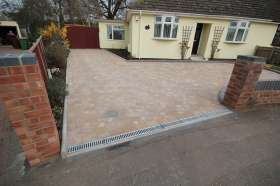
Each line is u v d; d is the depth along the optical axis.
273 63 10.28
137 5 9.09
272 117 3.55
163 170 2.11
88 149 2.41
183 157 2.33
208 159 2.31
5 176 1.94
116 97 4.34
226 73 7.38
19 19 16.89
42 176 1.96
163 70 7.55
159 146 2.54
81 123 3.09
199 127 3.09
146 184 1.92
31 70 1.63
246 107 3.79
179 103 4.09
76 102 3.99
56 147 2.20
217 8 10.08
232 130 3.03
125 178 1.98
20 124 1.80
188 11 9.52
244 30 10.50
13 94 1.64
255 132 3.00
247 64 3.32
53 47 7.14
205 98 4.45
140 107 3.81
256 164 2.26
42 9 16.41
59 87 4.02
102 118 3.29
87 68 7.55
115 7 18.61
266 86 3.77
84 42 15.29
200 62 9.92
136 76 6.40
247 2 10.88
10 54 1.55
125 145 2.54
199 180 1.99
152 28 9.67
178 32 9.94
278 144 2.70
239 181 1.99
